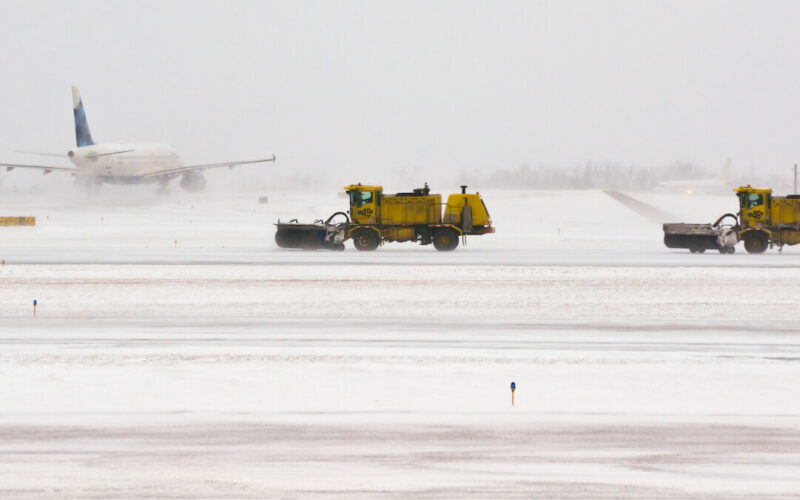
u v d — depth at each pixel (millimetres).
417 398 69188
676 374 77438
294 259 183750
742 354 87000
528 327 104188
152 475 51000
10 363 80500
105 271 156250
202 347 89750
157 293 131000
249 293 131125
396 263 173875
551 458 54688
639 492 48906
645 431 60656
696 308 119812
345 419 63250
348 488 49094
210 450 55812
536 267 164250
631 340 95500
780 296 129875
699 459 54688
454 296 129000
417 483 49969
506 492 48719
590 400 68875
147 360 82062
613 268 163250
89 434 59156
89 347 89688
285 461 53688
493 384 73688
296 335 97875
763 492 48969
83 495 47719
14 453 55062
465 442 57875
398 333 99500
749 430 60969
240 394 69875
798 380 75562
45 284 139875
